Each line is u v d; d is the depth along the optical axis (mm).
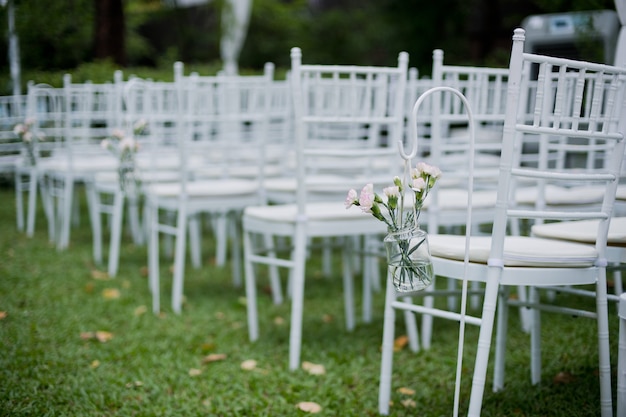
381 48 15320
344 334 3256
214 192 3576
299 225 2760
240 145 3680
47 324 3268
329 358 2918
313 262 4859
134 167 3686
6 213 6398
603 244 2023
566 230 2332
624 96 1982
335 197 3572
